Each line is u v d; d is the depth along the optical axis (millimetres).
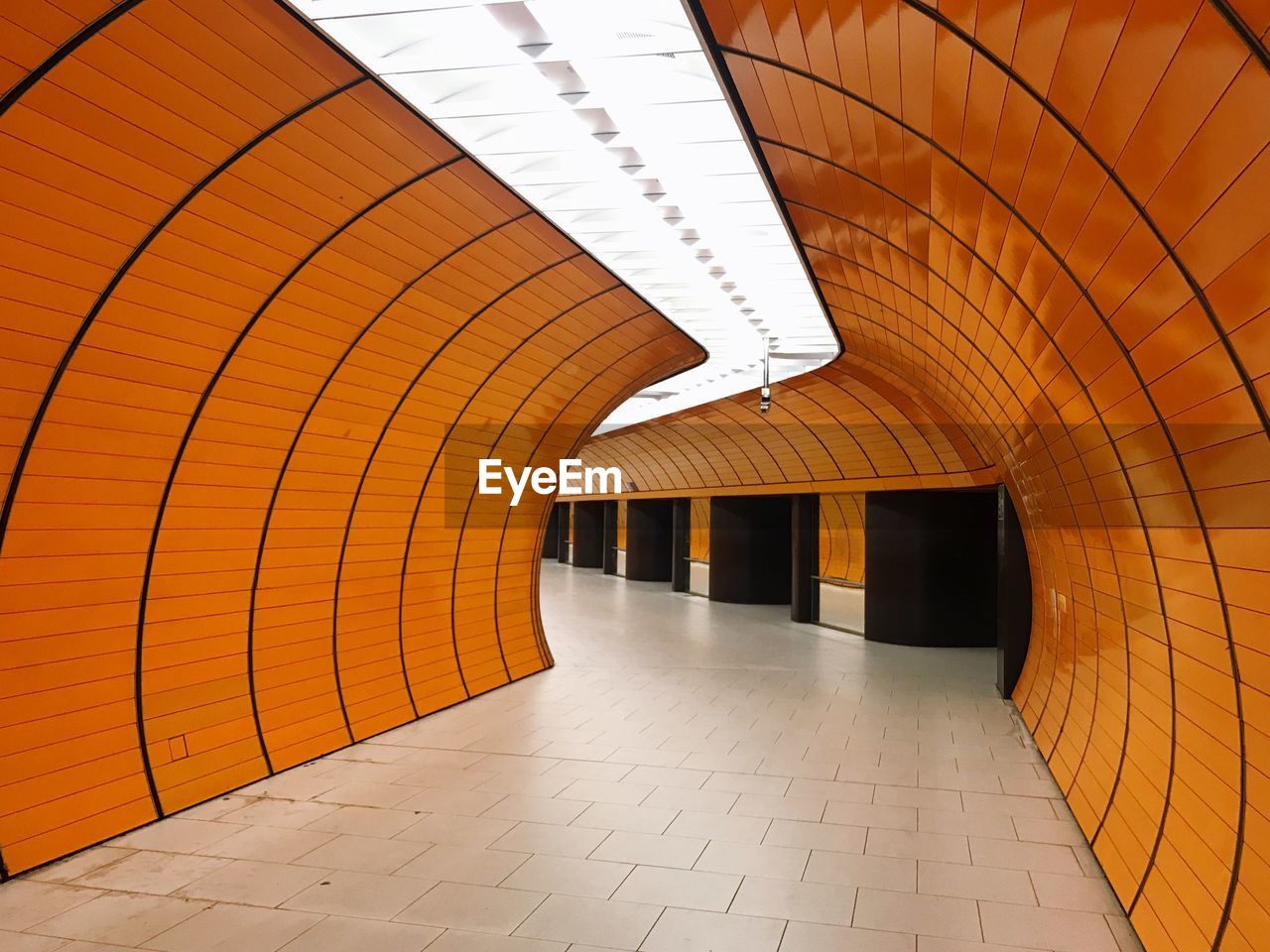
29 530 6582
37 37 4582
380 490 10836
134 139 5473
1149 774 5871
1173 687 5359
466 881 6387
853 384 15578
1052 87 3496
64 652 6965
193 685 8297
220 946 5383
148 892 6172
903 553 18266
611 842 7172
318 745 9773
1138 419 4965
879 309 10062
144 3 4629
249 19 4980
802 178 6844
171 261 6492
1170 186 3281
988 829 7488
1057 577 9852
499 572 14664
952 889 6281
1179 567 5043
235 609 8797
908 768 9344
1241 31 2436
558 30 5344
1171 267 3637
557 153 7148
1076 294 4844
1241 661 4164
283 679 9523
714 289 11047
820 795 8406
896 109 4805
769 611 24469
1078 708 8602
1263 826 3906
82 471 6859
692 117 6504
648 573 35188
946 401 12570
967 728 11125
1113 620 7012
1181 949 4660
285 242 7125
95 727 7246
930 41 3883
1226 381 3658
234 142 5914
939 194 5562
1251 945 3885
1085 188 3893
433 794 8398
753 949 5387
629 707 12359
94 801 7137
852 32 4242
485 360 11242
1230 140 2795
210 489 8172
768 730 11008
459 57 5582
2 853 6355
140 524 7512
